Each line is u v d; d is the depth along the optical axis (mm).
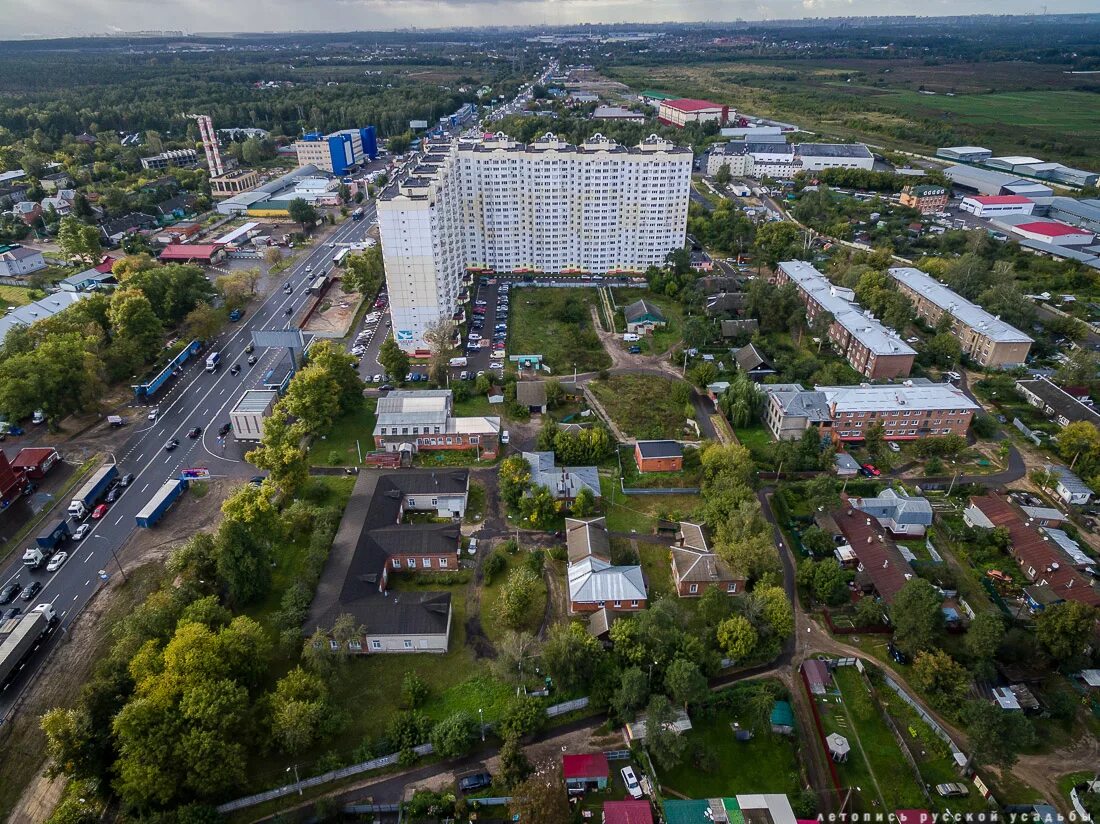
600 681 97500
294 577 119938
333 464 152625
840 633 110812
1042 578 117625
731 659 103688
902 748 93250
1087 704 98500
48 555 124938
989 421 163000
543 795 78625
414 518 135875
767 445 158750
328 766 88312
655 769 90812
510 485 137750
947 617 111188
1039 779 89438
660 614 103812
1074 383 179250
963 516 136000
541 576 122188
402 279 196625
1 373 153375
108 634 108688
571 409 174250
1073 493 139000
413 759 89938
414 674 100438
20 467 143125
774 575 114750
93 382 164500
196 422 167250
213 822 80250
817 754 93438
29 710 96625
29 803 85562
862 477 148375
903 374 183000
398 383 185250
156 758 81125
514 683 100188
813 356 198875
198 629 93125
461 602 116625
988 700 93562
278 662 103062
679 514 136625
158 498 136000
